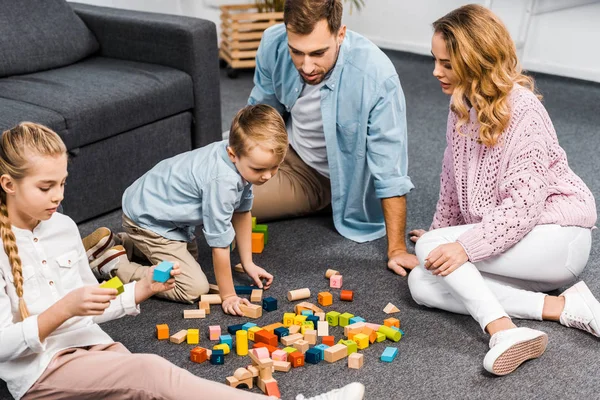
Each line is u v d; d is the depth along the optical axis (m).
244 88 3.87
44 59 2.64
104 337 1.51
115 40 2.81
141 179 2.02
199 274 1.95
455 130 1.87
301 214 2.46
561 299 1.80
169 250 1.96
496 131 1.73
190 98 2.69
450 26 1.72
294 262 2.16
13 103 2.27
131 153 2.51
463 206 1.91
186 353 1.70
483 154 1.81
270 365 1.56
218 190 1.80
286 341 1.71
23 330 1.32
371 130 2.15
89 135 2.31
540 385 1.59
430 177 2.78
